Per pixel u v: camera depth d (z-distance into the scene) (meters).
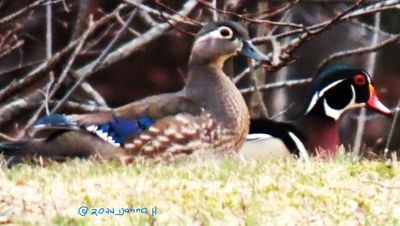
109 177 12.33
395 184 12.24
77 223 10.96
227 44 14.61
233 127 14.31
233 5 18.45
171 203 11.46
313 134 15.96
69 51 18.70
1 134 18.66
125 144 13.90
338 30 25.20
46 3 19.03
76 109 20.33
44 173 12.57
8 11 21.75
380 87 25.22
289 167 12.83
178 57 24.66
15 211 11.14
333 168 12.83
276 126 15.76
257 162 13.14
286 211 11.40
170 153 14.02
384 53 25.08
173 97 14.30
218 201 11.50
